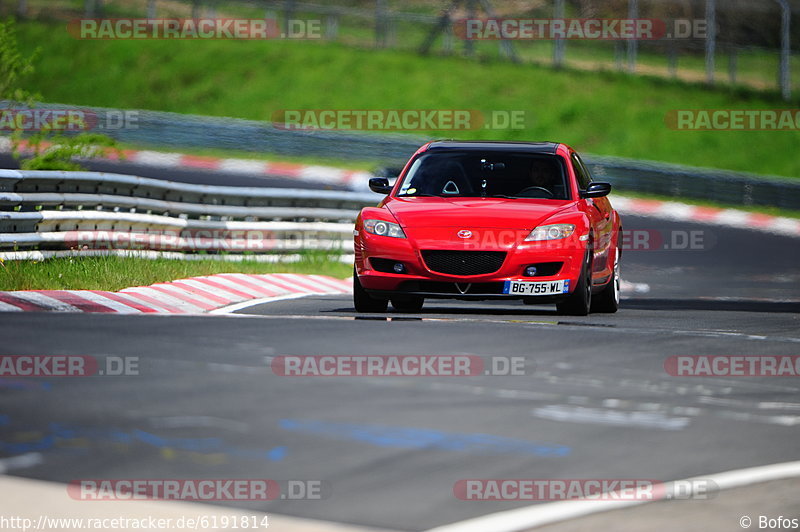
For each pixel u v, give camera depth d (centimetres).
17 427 1808
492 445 1811
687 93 16812
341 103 15438
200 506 1438
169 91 15562
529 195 3991
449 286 3719
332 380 2305
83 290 3828
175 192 5519
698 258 8506
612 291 4297
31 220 4291
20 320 2991
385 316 3672
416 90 15875
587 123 15588
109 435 1772
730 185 12338
